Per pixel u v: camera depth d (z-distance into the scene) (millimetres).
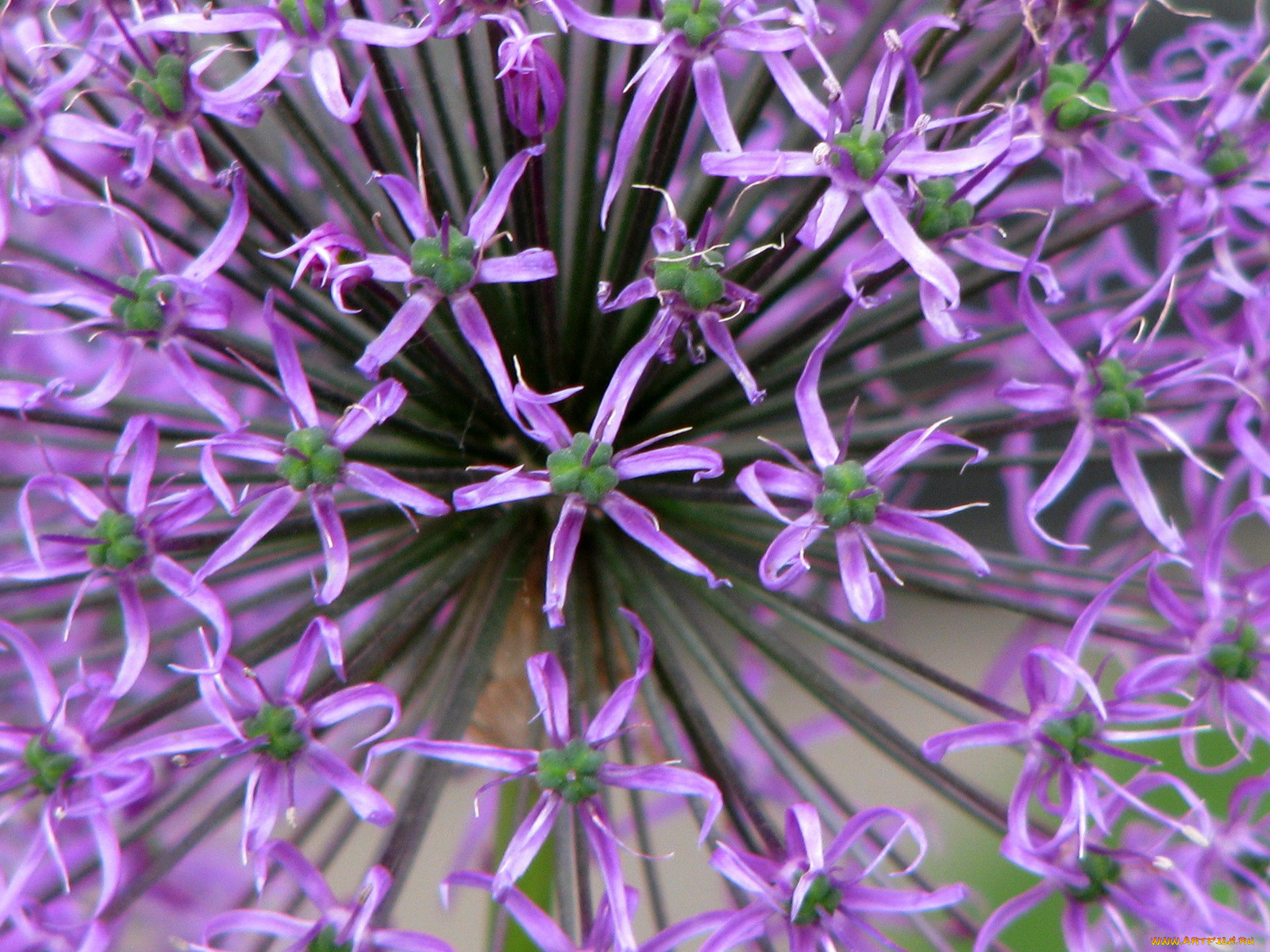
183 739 125
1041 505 138
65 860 151
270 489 130
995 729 133
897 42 129
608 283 130
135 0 134
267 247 153
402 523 155
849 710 138
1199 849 144
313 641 127
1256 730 139
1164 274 137
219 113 133
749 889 125
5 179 138
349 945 124
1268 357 148
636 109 129
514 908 123
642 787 125
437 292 131
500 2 131
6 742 131
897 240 129
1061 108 139
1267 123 150
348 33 132
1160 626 156
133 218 135
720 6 129
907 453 129
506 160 144
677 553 127
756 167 128
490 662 143
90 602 140
